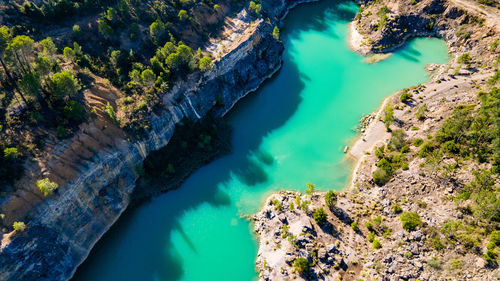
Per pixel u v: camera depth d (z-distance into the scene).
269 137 105.25
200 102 105.00
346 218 79.56
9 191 69.19
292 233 77.06
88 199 78.50
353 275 69.12
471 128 85.12
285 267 71.69
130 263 78.44
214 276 76.25
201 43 116.00
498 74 96.50
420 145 89.75
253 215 86.00
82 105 84.06
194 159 96.19
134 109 90.31
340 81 122.62
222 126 105.06
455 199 73.06
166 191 90.38
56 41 99.06
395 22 134.12
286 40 139.88
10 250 64.38
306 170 96.19
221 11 127.38
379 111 109.38
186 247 81.12
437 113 97.31
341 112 111.94
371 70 125.75
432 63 124.25
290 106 114.56
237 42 116.56
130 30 107.56
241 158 99.19
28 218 68.62
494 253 61.72
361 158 97.00
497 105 84.31
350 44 137.25
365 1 153.88
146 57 104.81
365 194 86.00
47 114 80.81
